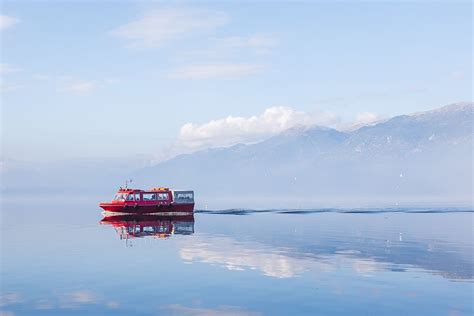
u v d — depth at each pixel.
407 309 28.69
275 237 69.56
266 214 135.38
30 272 40.84
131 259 48.00
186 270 41.41
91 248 57.34
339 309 28.78
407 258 47.62
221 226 91.38
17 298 31.89
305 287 34.41
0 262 46.59
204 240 65.94
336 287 34.31
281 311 28.55
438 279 36.81
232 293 32.81
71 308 29.52
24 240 67.06
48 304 30.42
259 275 38.94
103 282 36.56
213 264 44.50
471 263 44.31
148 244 61.19
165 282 36.41
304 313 28.11
